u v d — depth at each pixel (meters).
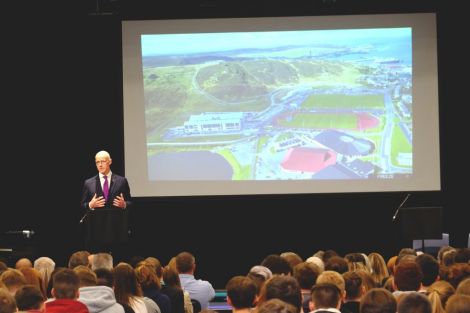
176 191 12.58
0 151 12.52
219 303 11.49
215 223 13.16
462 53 12.70
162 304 6.64
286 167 12.55
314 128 12.54
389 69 12.49
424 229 10.91
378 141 12.49
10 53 12.43
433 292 4.88
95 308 5.70
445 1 12.52
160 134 12.59
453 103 12.80
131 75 12.55
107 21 12.64
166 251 13.16
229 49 12.60
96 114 12.78
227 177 12.58
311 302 5.08
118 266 6.33
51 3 12.45
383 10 12.47
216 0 12.53
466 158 12.84
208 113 12.60
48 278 7.42
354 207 13.09
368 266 7.88
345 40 12.53
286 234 13.17
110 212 9.83
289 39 12.56
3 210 12.58
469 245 10.74
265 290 5.17
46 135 12.69
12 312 4.42
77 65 12.67
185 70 12.60
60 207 12.77
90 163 12.82
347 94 12.55
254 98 12.59
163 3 12.55
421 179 12.47
